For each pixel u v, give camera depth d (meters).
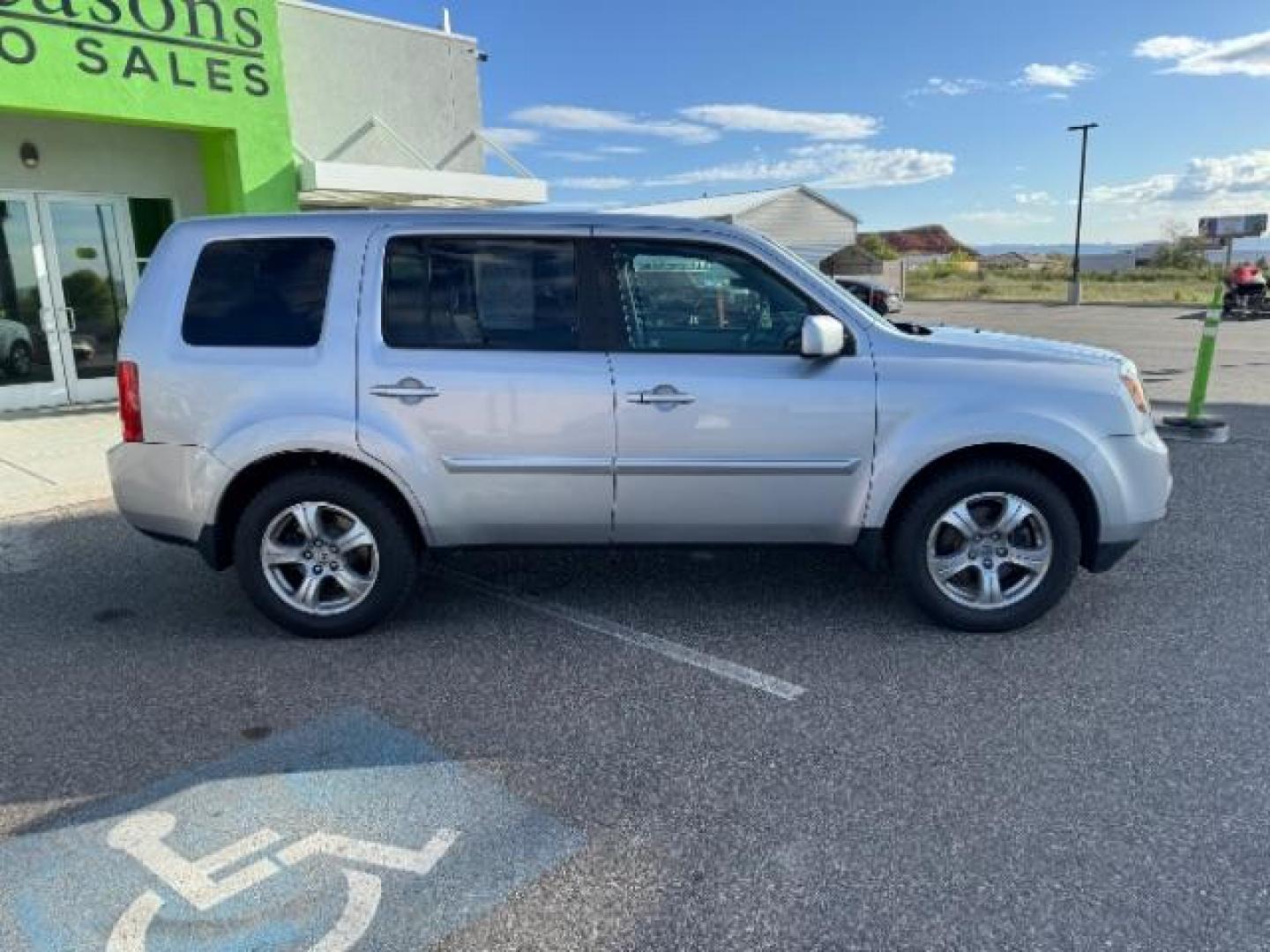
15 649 4.29
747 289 4.19
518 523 4.24
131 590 5.07
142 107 10.05
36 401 10.81
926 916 2.49
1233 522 5.99
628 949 2.39
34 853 2.79
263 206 11.26
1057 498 4.14
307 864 2.73
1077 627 4.37
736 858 2.75
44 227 10.69
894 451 4.11
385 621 4.49
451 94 14.71
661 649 4.21
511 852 2.78
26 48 9.11
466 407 4.10
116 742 3.44
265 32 10.98
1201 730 3.42
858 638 4.29
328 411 4.11
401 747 3.40
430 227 4.19
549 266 4.18
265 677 3.98
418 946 2.40
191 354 4.17
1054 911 2.50
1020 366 4.17
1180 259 55.53
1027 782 3.11
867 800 3.02
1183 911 2.49
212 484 4.18
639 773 3.21
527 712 3.65
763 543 4.31
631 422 4.10
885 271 42.50
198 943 2.41
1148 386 12.49
